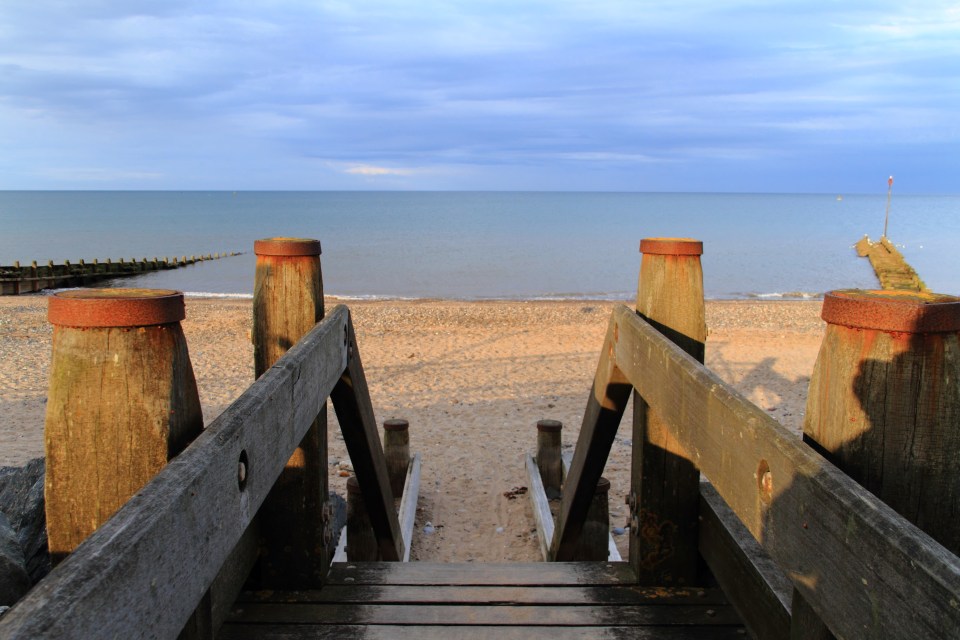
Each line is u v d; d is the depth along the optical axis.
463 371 12.09
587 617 2.65
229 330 16.09
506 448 8.01
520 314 19.47
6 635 0.78
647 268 3.01
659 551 2.88
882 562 1.06
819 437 1.49
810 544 1.29
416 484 6.12
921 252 54.94
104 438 1.50
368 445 3.47
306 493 2.74
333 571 2.98
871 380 1.37
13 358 12.78
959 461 1.37
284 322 2.79
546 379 11.52
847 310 1.40
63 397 1.49
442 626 2.58
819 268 43.75
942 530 1.38
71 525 1.52
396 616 2.62
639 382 2.69
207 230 80.75
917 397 1.35
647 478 2.86
